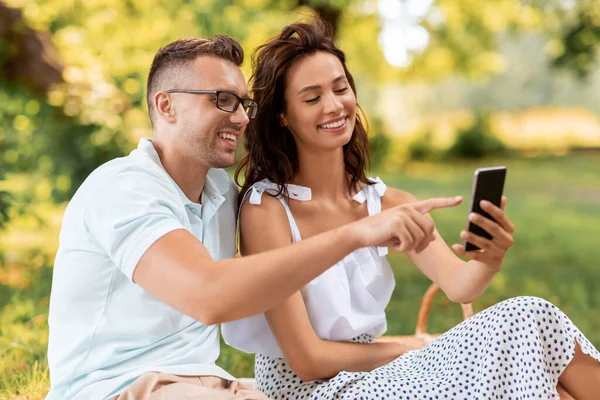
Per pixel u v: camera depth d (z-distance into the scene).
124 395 2.13
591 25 14.41
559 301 6.85
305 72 2.64
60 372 2.26
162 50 2.39
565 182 17.70
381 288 2.73
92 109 8.09
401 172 19.45
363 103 24.84
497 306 2.33
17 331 4.54
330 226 2.74
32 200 8.14
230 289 1.91
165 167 2.40
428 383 2.33
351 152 2.86
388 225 1.92
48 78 8.60
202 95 2.33
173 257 2.00
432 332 5.62
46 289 5.89
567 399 2.30
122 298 2.24
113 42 8.06
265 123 2.72
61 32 8.20
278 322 2.47
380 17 15.70
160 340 2.29
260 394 2.21
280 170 2.73
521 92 31.72
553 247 9.87
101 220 2.16
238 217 2.71
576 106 31.78
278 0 10.59
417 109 30.39
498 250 2.26
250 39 8.34
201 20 8.23
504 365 2.25
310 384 2.55
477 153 23.72
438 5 14.76
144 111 8.37
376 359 2.62
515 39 16.02
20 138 8.57
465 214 12.49
